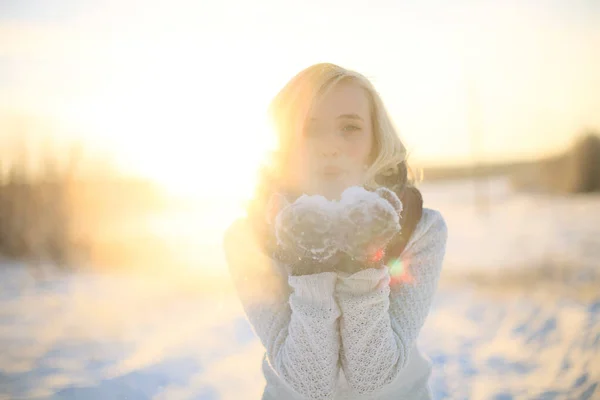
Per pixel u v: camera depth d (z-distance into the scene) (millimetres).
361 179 1536
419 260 1498
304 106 1497
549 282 7496
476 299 6809
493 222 16625
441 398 3799
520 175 29469
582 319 5605
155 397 3934
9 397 3945
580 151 27203
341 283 1318
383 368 1328
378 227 1204
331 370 1325
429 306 1509
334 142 1487
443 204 23859
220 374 4395
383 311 1315
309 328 1298
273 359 1404
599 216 16828
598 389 3684
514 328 5465
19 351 5082
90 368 4605
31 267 9961
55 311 6844
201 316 6461
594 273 7922
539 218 17172
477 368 4375
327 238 1206
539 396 3680
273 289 1465
